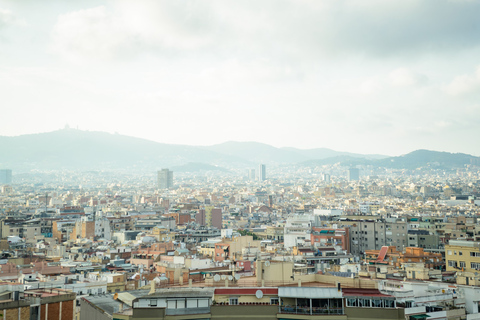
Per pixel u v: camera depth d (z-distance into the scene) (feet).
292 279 360.48
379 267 623.77
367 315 287.48
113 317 312.29
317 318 285.84
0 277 632.79
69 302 374.63
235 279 359.87
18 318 328.90
